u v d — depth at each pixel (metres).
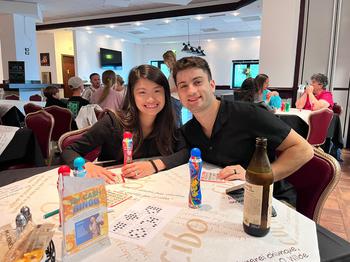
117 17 7.79
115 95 3.95
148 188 1.04
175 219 0.79
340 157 4.15
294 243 0.68
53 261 0.60
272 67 4.70
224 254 0.63
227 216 0.81
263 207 0.69
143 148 1.54
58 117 3.55
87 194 0.64
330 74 4.52
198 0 6.71
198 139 1.38
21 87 5.98
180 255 0.63
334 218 2.37
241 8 6.43
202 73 1.17
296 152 1.17
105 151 1.60
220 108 1.26
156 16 7.40
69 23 8.33
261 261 0.61
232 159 1.29
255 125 1.22
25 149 1.97
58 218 0.80
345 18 4.45
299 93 4.41
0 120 3.70
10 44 6.67
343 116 4.80
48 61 9.47
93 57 9.78
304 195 1.25
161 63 12.02
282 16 4.51
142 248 0.66
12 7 6.43
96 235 0.65
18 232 0.64
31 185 1.05
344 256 0.64
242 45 10.51
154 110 1.45
